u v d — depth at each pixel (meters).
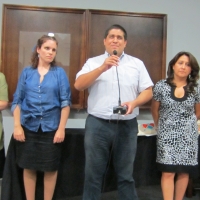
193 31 2.81
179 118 2.01
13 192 2.08
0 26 2.58
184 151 2.01
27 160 1.96
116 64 1.70
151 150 2.32
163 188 2.11
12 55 2.56
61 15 2.60
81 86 1.85
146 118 2.77
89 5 2.68
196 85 2.07
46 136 1.94
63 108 1.98
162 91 2.07
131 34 2.68
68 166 2.23
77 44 2.62
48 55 1.95
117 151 1.92
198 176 2.32
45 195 2.10
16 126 1.95
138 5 2.74
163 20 2.70
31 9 2.56
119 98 1.86
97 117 1.89
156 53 2.71
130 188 1.95
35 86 1.93
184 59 2.02
